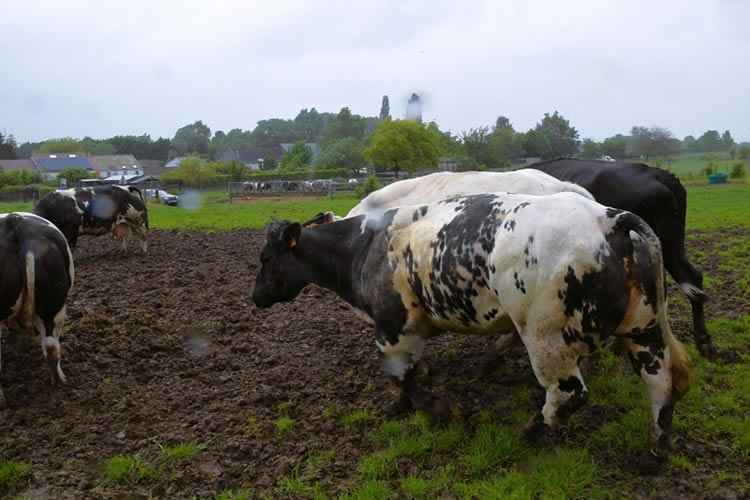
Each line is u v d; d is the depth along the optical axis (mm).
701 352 6961
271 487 4961
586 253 4414
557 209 4660
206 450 5531
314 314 9086
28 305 6383
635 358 4719
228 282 11531
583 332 4547
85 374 7086
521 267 4633
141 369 7242
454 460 5180
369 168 77625
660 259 4473
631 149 81938
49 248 6496
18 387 6676
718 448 5078
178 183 61594
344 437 5633
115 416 6176
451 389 6406
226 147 159875
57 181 68750
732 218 20484
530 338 4727
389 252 5727
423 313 5652
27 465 5281
